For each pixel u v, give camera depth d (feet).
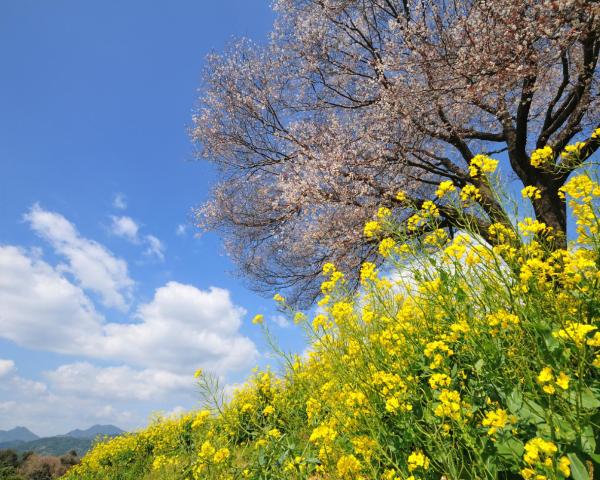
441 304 7.75
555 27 18.83
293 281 34.30
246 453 9.29
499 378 5.98
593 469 4.25
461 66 21.35
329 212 29.14
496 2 19.60
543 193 23.45
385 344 7.97
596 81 25.35
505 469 4.89
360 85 30.58
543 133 26.66
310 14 31.27
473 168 8.18
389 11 30.76
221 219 35.09
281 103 34.55
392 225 9.18
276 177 33.17
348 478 5.72
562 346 5.40
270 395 13.03
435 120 27.55
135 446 24.16
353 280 29.14
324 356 8.79
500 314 6.30
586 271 6.87
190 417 20.99
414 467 5.15
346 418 6.97
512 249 7.48
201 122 35.32
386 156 27.32
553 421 4.80
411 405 6.54
